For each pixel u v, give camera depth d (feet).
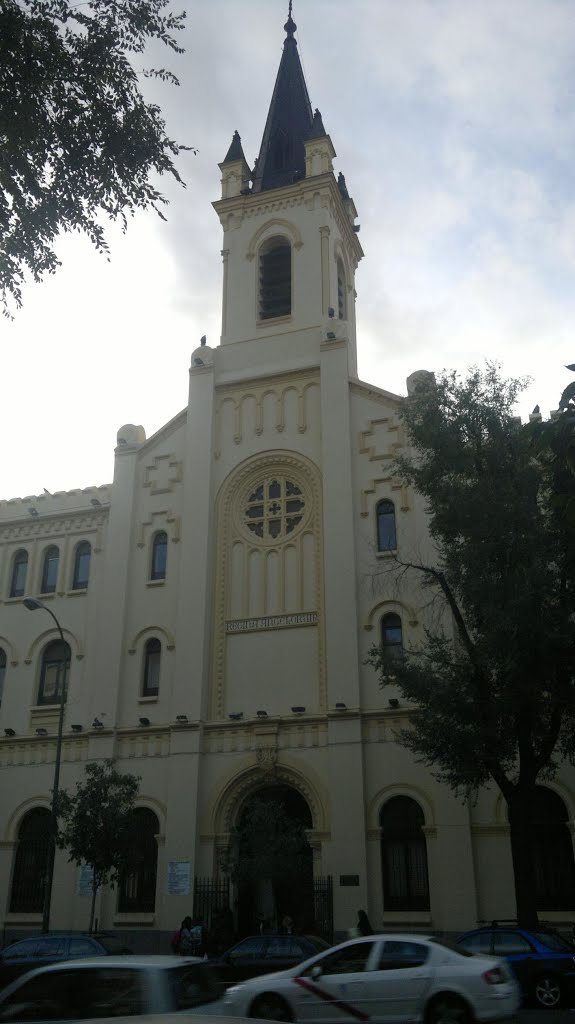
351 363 117.19
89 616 105.70
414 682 66.90
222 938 79.41
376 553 95.55
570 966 55.11
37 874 95.76
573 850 79.05
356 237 136.15
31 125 48.26
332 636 92.63
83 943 68.69
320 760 89.25
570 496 39.11
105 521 110.32
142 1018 21.33
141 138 50.42
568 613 63.41
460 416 70.03
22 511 114.73
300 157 133.08
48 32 48.55
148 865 91.56
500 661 62.59
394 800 86.33
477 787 68.08
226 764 92.27
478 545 65.36
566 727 70.28
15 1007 29.76
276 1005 43.73
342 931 81.35
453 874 80.64
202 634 97.60
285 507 103.19
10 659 107.14
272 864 80.43
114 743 96.43
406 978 42.57
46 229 50.11
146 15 49.75
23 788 99.60
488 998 41.01
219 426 109.70
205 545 101.91
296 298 116.16
